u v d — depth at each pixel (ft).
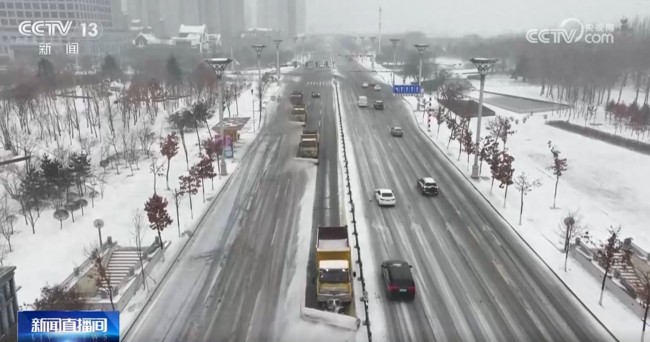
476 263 109.19
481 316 89.45
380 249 115.34
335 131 231.91
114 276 105.70
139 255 108.17
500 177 144.05
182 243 119.65
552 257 112.47
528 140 226.17
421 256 112.16
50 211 140.67
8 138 201.05
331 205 142.61
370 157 191.93
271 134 225.56
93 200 148.87
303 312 89.35
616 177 175.83
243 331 85.66
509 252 114.93
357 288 98.99
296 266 108.17
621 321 88.38
